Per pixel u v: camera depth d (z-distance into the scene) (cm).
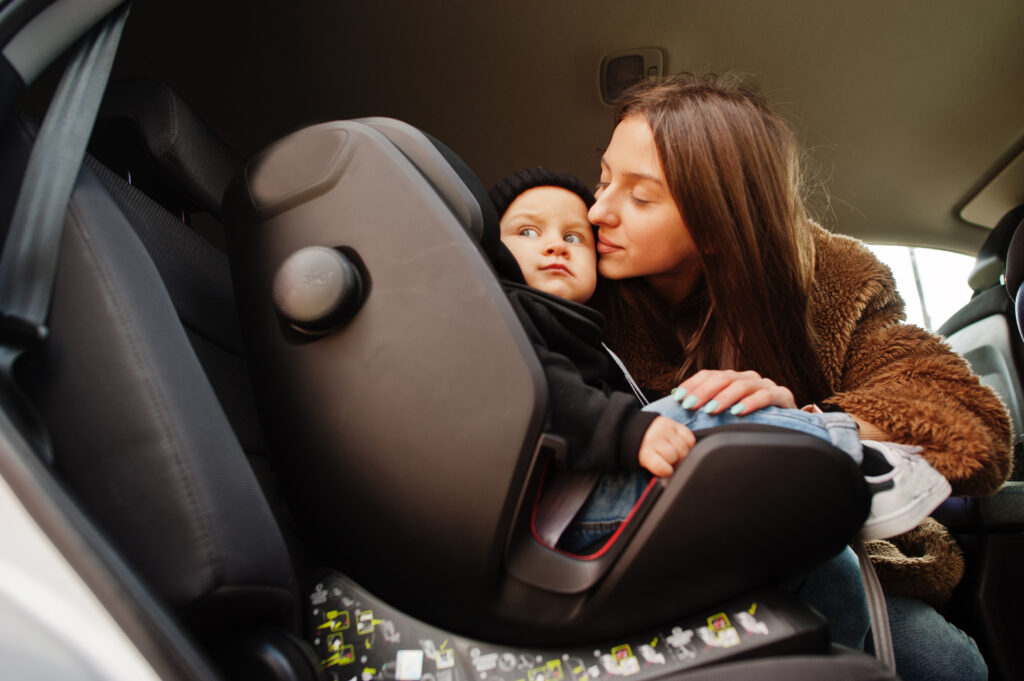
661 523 49
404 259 51
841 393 86
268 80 157
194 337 68
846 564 75
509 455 48
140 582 41
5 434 41
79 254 49
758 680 49
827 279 96
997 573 120
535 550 51
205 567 43
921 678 94
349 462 52
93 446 45
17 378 47
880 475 61
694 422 58
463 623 52
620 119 84
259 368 56
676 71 157
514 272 66
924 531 107
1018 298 153
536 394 48
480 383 49
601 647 52
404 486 50
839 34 151
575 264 78
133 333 47
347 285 50
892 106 164
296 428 54
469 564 49
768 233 79
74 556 39
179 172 71
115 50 58
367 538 53
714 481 49
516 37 153
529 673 50
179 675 39
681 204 75
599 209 78
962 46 152
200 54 149
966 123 167
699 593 52
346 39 153
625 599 50
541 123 167
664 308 93
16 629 40
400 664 51
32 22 52
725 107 78
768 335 79
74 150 51
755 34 151
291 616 50
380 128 57
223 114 160
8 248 46
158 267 67
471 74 160
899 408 76
